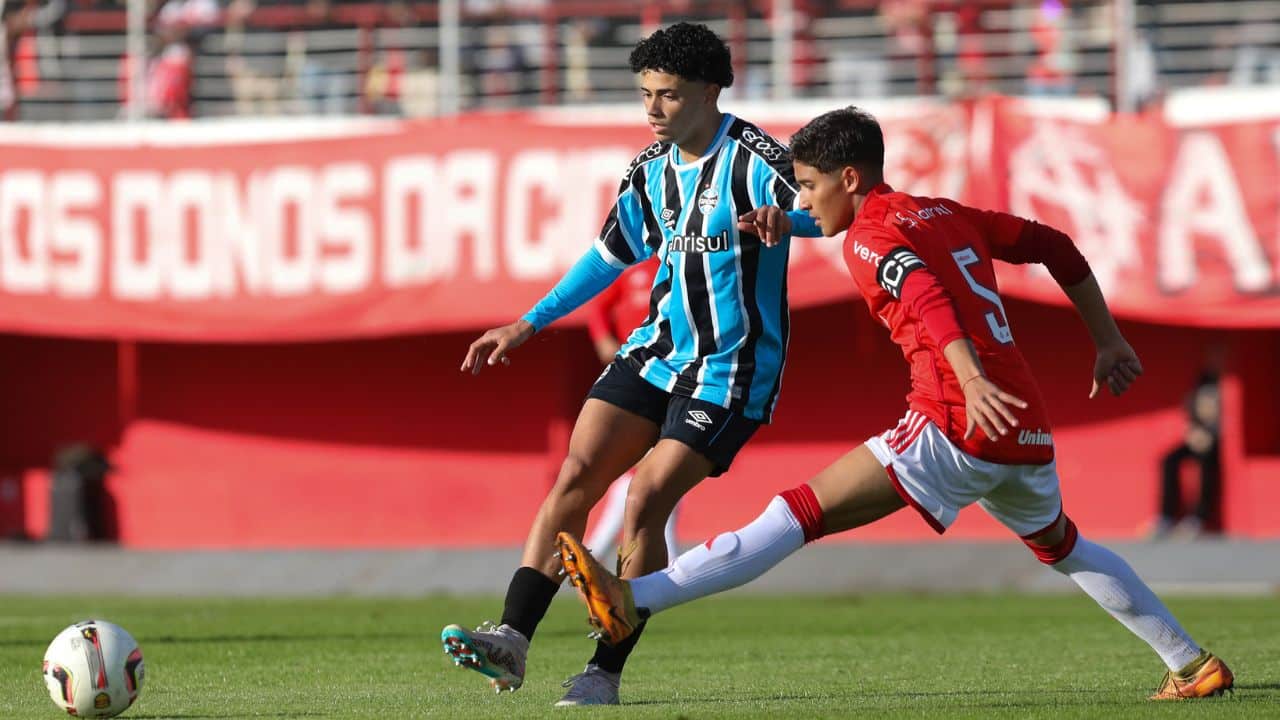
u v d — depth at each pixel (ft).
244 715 57.62
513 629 58.80
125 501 235.61
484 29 230.27
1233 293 188.85
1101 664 78.23
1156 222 190.29
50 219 217.56
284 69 235.81
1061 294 190.90
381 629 108.68
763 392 61.41
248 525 234.79
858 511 55.83
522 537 229.04
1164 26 221.25
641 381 62.28
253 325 214.07
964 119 191.83
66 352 243.19
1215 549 190.49
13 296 217.56
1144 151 190.60
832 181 57.11
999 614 130.21
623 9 227.20
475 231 208.33
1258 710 54.85
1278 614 121.90
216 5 237.66
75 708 55.98
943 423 54.70
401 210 210.59
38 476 235.20
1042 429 55.67
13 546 225.97
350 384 236.43
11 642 94.27
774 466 225.56
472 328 208.23
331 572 203.41
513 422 231.09
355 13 233.96
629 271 107.65
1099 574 59.62
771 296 61.52
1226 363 208.44
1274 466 205.36
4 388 244.63
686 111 60.85
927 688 66.23
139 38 224.94
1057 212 191.11
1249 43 217.36
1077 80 217.56
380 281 211.00
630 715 54.80
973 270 55.88
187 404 240.12
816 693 64.64
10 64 235.40
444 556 211.00
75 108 240.73
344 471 234.17
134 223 216.74
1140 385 214.07
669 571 55.26
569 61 228.22
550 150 206.80
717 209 60.80
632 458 62.18
